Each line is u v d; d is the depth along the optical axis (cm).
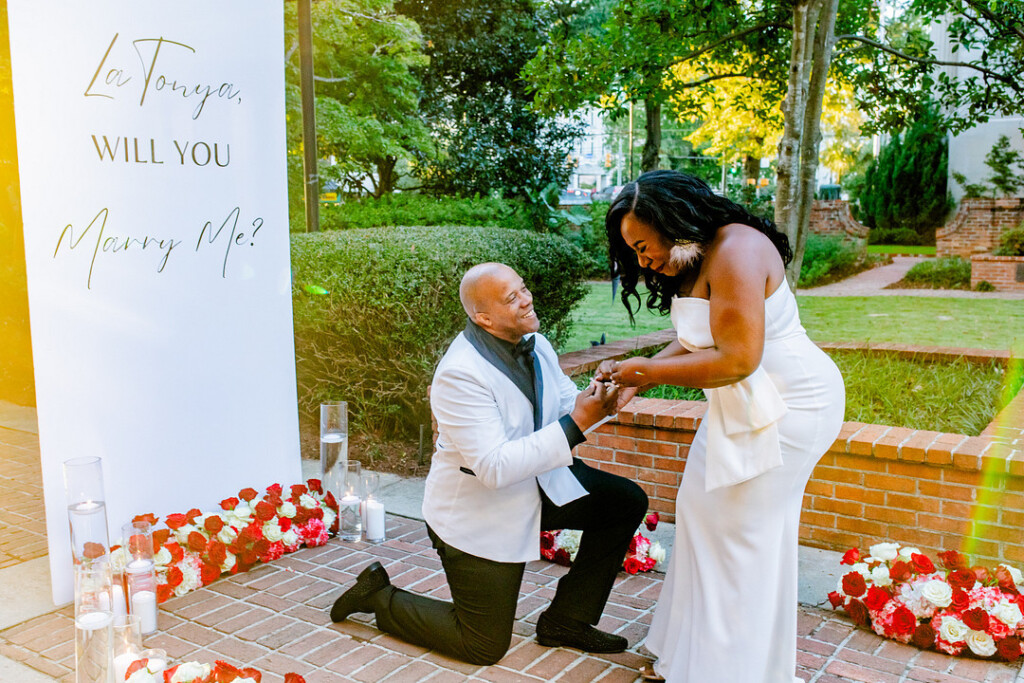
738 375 236
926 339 897
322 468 443
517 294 284
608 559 307
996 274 1334
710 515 261
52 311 351
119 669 281
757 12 718
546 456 270
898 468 382
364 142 1100
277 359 436
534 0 1223
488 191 1319
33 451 620
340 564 398
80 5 347
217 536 387
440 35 1255
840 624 332
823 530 405
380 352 579
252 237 417
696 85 791
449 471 296
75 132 351
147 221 376
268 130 419
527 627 332
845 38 686
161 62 372
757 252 238
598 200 1560
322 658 308
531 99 1293
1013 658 297
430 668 300
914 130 1886
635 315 1087
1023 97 694
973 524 368
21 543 434
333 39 1022
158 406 387
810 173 624
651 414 440
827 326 1005
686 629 272
